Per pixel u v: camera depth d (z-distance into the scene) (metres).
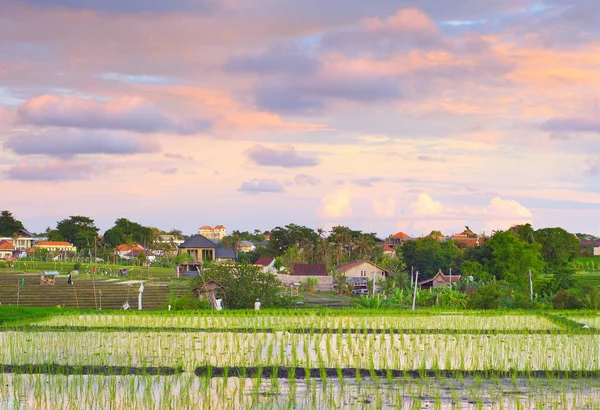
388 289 85.56
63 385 21.92
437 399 20.56
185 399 20.33
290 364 25.47
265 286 56.47
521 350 28.69
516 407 19.92
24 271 107.25
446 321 39.53
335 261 150.88
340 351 28.25
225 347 28.84
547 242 124.50
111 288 77.81
